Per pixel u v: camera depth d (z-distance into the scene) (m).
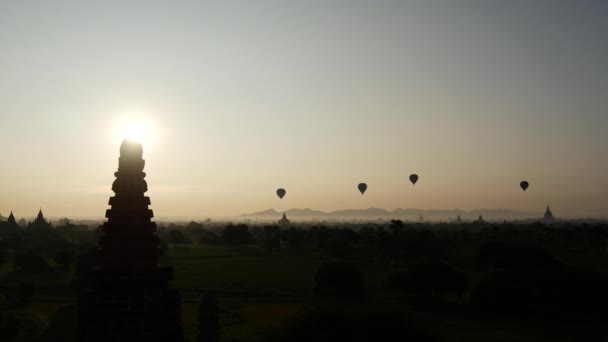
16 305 68.00
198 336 17.17
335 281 72.06
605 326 59.47
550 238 156.62
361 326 26.34
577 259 117.56
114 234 14.16
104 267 13.91
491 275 72.75
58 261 99.88
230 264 113.12
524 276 71.31
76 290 76.12
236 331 51.69
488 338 52.22
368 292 79.56
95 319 13.66
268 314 62.06
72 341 30.08
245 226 170.88
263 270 103.12
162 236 175.12
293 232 160.62
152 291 14.00
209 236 184.88
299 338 26.55
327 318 26.94
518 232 167.75
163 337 14.06
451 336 52.34
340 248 130.62
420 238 119.94
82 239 141.12
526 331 56.28
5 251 122.94
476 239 169.25
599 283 64.31
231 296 77.25
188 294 77.81
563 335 54.75
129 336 13.55
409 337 26.38
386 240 120.56
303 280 90.44
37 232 165.00
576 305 63.97
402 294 78.12
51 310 63.66
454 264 113.00
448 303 72.38
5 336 47.62
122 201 14.32
